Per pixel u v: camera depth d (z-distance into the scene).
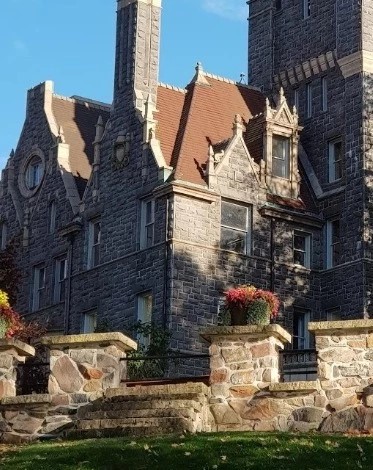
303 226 53.34
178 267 49.38
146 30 54.66
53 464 23.97
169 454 24.14
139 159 52.31
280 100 54.28
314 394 27.16
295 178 53.84
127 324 50.72
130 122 53.41
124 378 29.17
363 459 23.66
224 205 51.44
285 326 51.69
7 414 28.78
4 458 24.81
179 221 50.00
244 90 57.47
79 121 60.06
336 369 27.16
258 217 52.19
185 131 52.81
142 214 51.66
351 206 52.94
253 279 51.28
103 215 53.66
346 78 54.66
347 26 54.88
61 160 57.50
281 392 27.41
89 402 28.45
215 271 50.28
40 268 57.62
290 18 58.25
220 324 29.89
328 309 52.84
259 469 23.11
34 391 34.84
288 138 54.34
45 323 54.84
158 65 54.59
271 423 27.27
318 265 53.34
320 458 23.69
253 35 59.69
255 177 52.50
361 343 27.14
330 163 54.91
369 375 26.89
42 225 57.78
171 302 48.81
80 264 54.34
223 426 27.58
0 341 29.56
